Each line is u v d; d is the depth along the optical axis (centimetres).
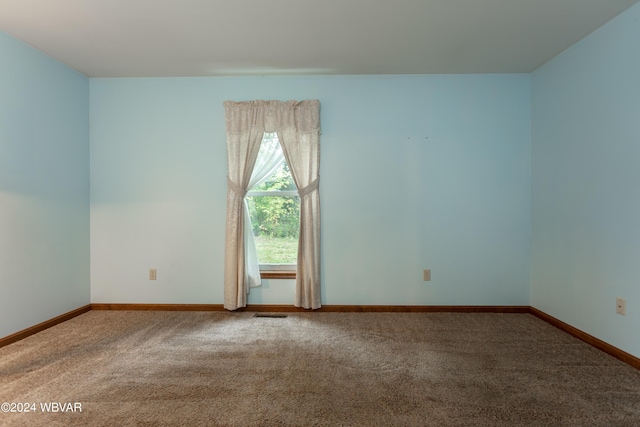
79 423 160
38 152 276
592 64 250
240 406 175
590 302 254
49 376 204
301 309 332
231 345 251
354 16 226
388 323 298
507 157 328
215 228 334
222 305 334
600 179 244
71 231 312
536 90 317
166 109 333
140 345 250
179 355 233
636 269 216
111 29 242
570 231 275
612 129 233
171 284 335
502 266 330
